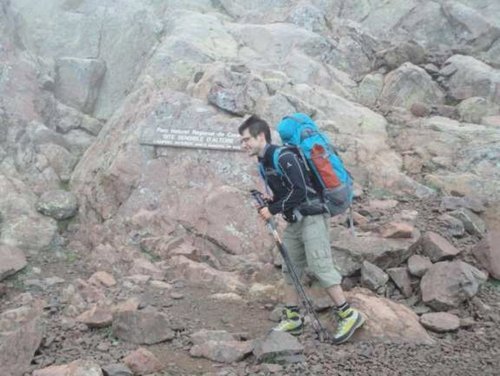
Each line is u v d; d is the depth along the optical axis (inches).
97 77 354.6
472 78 335.3
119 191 257.3
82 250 253.0
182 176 251.3
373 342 169.2
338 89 336.8
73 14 380.2
